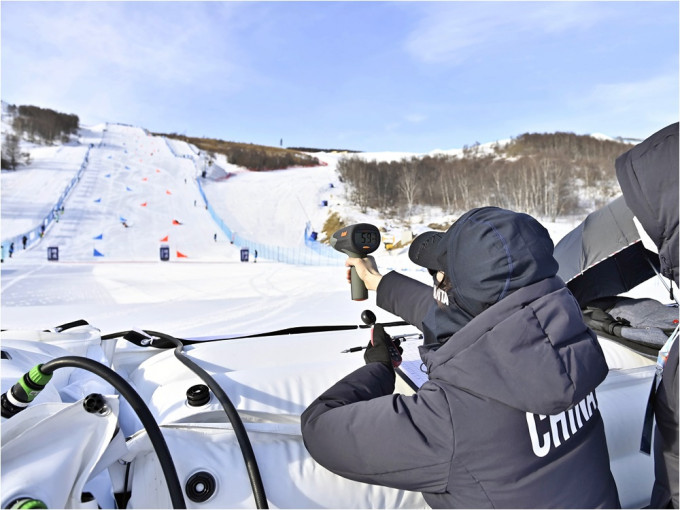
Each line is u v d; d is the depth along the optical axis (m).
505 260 0.90
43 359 1.43
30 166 50.75
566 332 0.88
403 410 0.97
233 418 1.15
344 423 1.03
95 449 0.93
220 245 30.48
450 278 0.98
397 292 1.47
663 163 0.95
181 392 1.41
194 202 43.50
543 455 0.92
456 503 0.95
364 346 1.99
